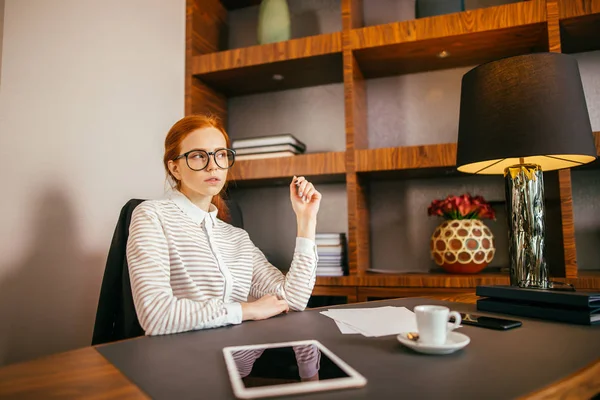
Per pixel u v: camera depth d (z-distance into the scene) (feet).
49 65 5.22
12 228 4.72
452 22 6.45
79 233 5.53
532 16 6.11
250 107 8.80
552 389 1.75
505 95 4.14
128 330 4.00
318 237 6.88
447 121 7.62
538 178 4.31
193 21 7.82
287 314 3.62
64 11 5.44
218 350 2.45
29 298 4.88
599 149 5.76
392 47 6.81
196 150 4.26
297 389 1.71
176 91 7.47
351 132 6.81
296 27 8.56
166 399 1.69
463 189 7.45
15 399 1.69
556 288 3.99
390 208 7.80
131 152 6.42
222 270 4.21
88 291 5.63
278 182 7.82
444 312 2.29
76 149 5.53
